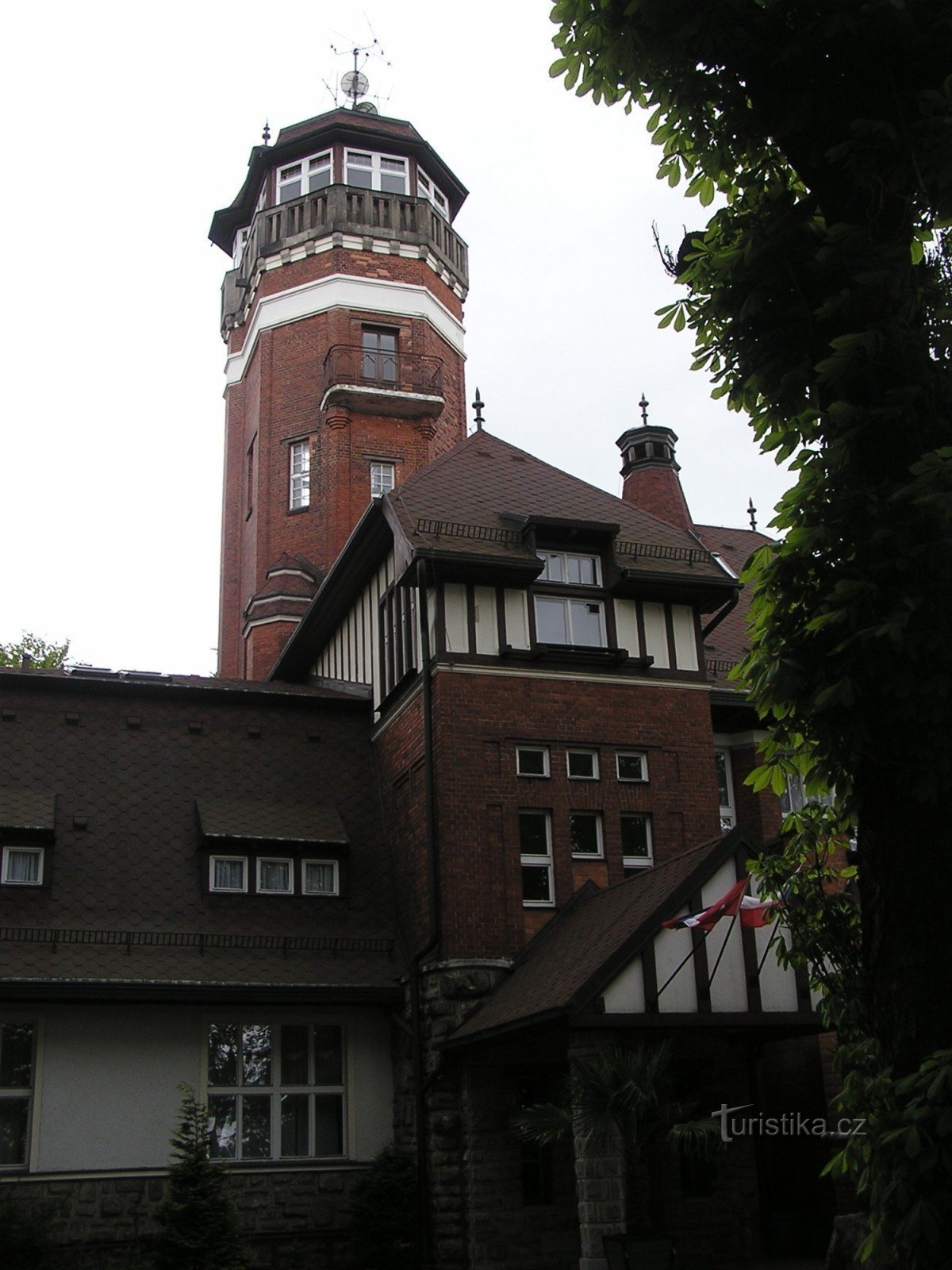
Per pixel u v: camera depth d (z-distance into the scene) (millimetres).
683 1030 15508
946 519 7211
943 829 7137
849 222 8125
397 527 20078
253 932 18891
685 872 15508
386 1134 18531
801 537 7695
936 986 6906
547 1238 16625
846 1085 7641
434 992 17828
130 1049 17656
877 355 7766
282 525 31453
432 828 18562
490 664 19375
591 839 19391
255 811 20297
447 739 18828
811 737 8031
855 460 7805
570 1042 14453
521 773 19188
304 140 34062
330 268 32688
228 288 37031
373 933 19484
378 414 31891
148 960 17938
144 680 22703
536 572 19703
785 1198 18516
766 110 8617
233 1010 18422
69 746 20312
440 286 34125
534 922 18547
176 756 20844
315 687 24750
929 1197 6570
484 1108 17016
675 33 8695
